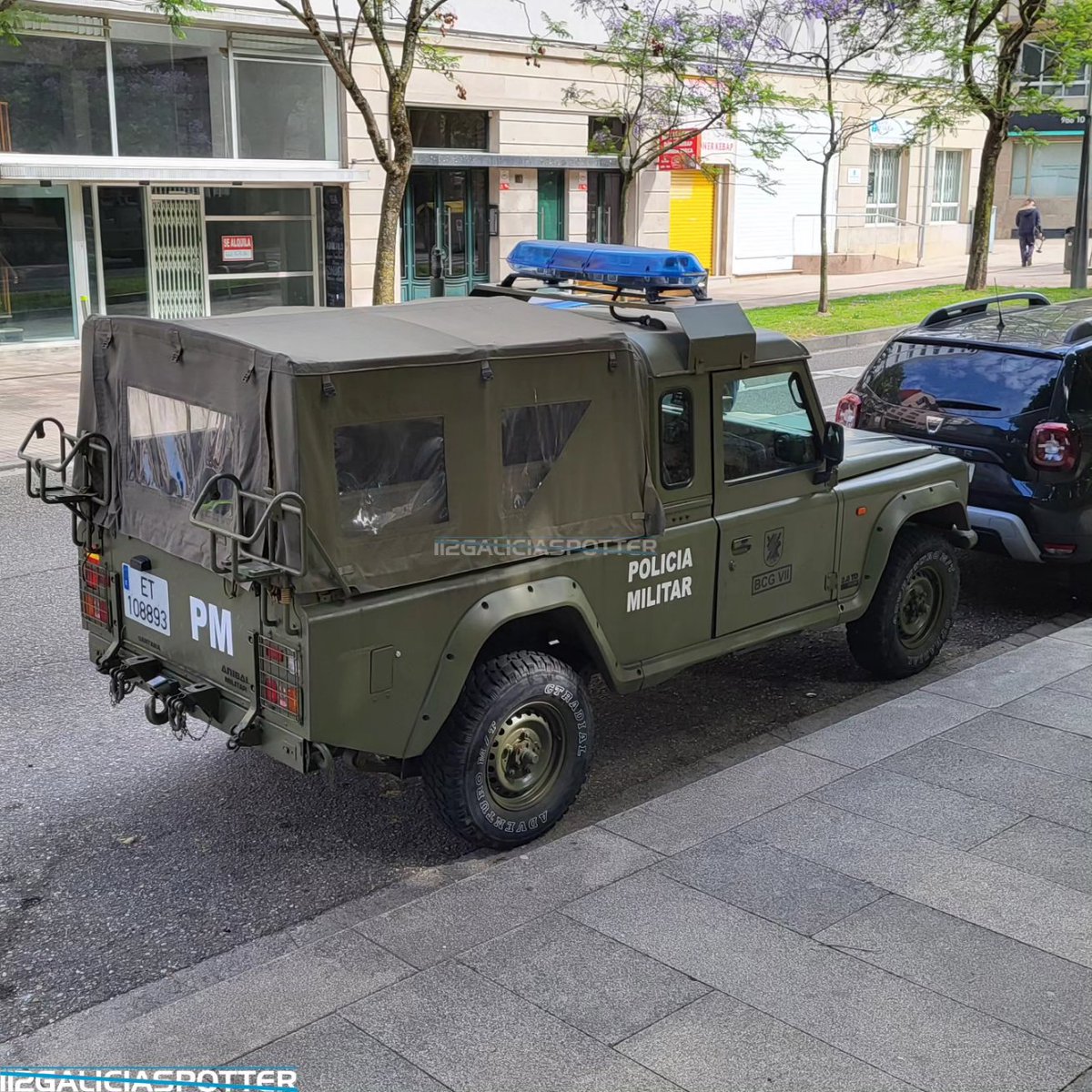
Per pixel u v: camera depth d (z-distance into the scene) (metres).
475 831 5.10
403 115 16.34
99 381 5.36
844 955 4.32
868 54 25.67
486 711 5.00
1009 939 4.43
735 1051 3.80
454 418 4.80
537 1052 3.80
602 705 6.98
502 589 5.07
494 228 25.06
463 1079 3.69
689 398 5.72
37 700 6.95
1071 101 43.06
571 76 25.33
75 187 19.05
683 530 5.78
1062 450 7.94
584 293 6.37
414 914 4.62
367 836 5.51
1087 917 4.57
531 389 5.04
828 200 33.41
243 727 4.75
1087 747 6.09
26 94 18.25
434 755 5.04
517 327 5.33
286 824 5.62
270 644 4.66
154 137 19.75
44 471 5.43
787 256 32.81
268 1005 4.07
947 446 8.40
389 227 16.72
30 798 5.82
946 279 31.94
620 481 5.45
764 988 4.12
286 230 22.03
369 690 4.68
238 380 4.55
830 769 5.84
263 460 4.49
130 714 6.78
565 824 5.57
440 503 4.82
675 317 5.90
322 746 4.62
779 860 4.99
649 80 25.52
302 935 4.71
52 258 19.12
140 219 20.00
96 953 4.63
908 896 4.71
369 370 4.50
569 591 5.27
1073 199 44.94
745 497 6.06
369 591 4.63
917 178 36.69
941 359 8.63
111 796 5.86
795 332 21.05
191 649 5.11
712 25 23.17
